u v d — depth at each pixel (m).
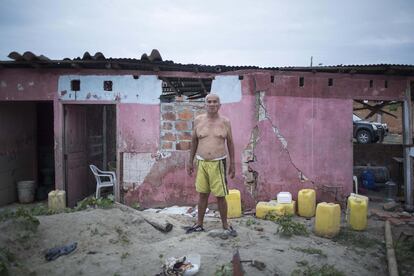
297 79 7.25
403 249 5.03
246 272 3.87
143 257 4.34
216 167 5.09
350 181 7.32
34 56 6.46
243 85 7.21
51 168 9.51
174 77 7.27
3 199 8.05
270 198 7.27
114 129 10.41
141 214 5.89
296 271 3.96
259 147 7.25
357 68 6.96
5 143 8.07
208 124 5.14
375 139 14.27
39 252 4.55
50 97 7.41
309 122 7.29
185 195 7.31
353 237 5.49
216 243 4.78
